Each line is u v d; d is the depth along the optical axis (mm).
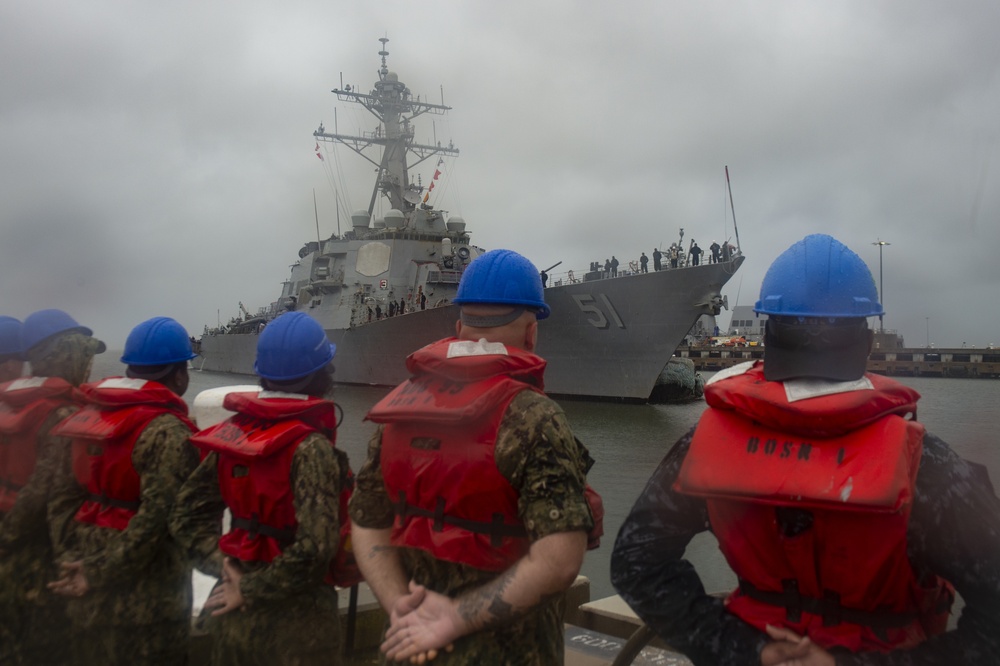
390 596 2133
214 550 2781
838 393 1616
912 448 1558
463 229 35125
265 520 2656
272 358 2781
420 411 1980
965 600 1597
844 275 1674
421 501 2020
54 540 3293
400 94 35406
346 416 19797
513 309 2166
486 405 1922
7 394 3768
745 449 1696
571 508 1874
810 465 1592
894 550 1564
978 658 1554
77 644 3191
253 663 2633
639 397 25062
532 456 1910
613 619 4246
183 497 2877
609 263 25516
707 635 1789
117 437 3082
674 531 1902
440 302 29406
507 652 1989
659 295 23500
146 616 3078
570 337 26016
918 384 40250
